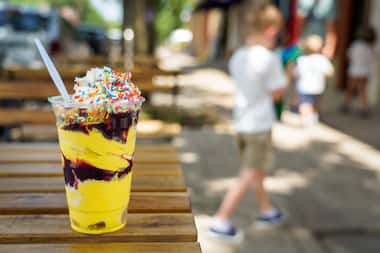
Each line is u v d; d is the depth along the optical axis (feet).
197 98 36.32
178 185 6.05
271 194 14.46
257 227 12.02
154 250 4.28
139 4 29.32
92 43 64.18
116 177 4.30
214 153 19.43
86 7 176.96
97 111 4.00
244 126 10.93
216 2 68.69
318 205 13.62
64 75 16.12
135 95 4.36
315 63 25.26
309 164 17.98
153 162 7.45
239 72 10.93
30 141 14.26
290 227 12.05
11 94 14.56
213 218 12.55
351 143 21.76
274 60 10.62
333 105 33.65
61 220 4.82
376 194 14.69
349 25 40.93
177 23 122.72
